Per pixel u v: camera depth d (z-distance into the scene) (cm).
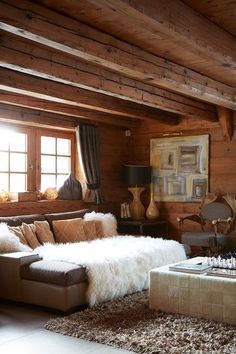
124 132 764
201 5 301
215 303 379
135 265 481
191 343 323
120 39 361
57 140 669
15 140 606
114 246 523
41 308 434
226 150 675
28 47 371
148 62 391
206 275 392
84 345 331
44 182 646
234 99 527
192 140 706
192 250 695
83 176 677
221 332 345
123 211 725
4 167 591
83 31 328
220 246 611
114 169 739
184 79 437
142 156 762
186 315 392
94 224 614
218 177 682
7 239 473
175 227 724
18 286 446
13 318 402
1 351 322
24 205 586
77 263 432
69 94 498
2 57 350
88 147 669
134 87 490
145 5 259
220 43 339
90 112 638
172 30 286
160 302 409
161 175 737
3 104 545
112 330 356
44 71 385
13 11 281
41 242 538
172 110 567
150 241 563
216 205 667
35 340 343
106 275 439
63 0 290
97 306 424
